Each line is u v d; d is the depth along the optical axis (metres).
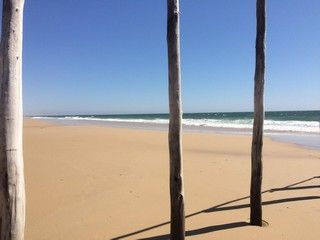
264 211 7.65
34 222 6.89
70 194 8.82
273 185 10.16
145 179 10.53
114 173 11.33
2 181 2.91
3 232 2.92
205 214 7.41
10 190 2.92
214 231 6.41
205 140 22.42
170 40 4.95
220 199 8.56
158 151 16.75
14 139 2.93
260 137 6.52
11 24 2.91
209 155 15.95
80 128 34.94
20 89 2.96
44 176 10.74
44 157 14.32
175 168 5.14
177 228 5.22
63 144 19.16
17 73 2.94
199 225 6.73
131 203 8.15
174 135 5.08
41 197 8.53
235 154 16.34
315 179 10.95
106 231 6.46
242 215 7.33
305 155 16.17
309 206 8.03
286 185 10.15
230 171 12.02
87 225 6.75
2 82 2.89
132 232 6.42
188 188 9.66
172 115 5.05
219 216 7.27
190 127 37.22
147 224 6.82
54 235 6.27
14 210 2.94
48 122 55.81
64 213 7.42
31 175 10.86
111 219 7.08
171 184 5.21
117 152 16.20
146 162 13.53
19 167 2.96
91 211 7.55
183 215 5.24
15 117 2.93
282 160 14.73
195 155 15.93
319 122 43.56
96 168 12.12
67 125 42.88
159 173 11.43
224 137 24.36
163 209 7.73
